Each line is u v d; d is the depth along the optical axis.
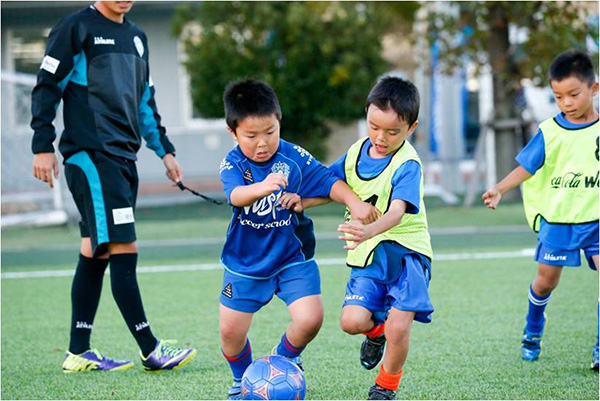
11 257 14.41
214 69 21.27
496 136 20.50
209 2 21.31
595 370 6.35
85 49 6.69
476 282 10.65
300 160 5.63
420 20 19.97
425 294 5.36
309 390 5.98
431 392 5.83
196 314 9.16
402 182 5.39
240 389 5.81
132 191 6.96
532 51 18.30
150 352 6.75
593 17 18.80
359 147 5.74
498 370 6.43
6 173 19.25
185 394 6.02
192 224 18.61
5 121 19.28
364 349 5.93
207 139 25.17
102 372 6.80
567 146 6.46
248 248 5.58
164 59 26.88
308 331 5.46
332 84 20.66
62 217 18.84
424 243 5.57
